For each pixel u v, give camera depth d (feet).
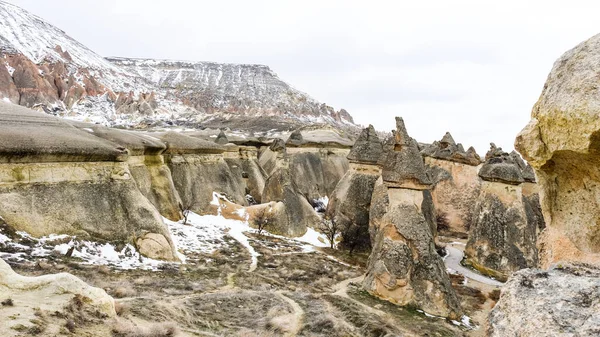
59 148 61.21
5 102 70.03
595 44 15.83
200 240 85.15
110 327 31.94
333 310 52.85
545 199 19.39
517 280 15.65
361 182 107.96
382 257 60.90
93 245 60.18
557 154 17.21
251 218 107.34
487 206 90.79
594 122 14.42
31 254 51.62
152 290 48.83
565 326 12.55
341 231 105.91
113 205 66.03
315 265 79.25
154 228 68.13
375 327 47.34
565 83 16.21
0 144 54.95
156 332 33.65
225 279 61.72
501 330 14.34
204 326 40.88
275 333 41.91
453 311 56.59
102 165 67.82
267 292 57.00
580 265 16.02
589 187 17.03
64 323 29.32
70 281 34.42
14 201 55.57
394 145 64.39
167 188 95.09
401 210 61.67
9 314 28.07
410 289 58.08
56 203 59.52
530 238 86.69
